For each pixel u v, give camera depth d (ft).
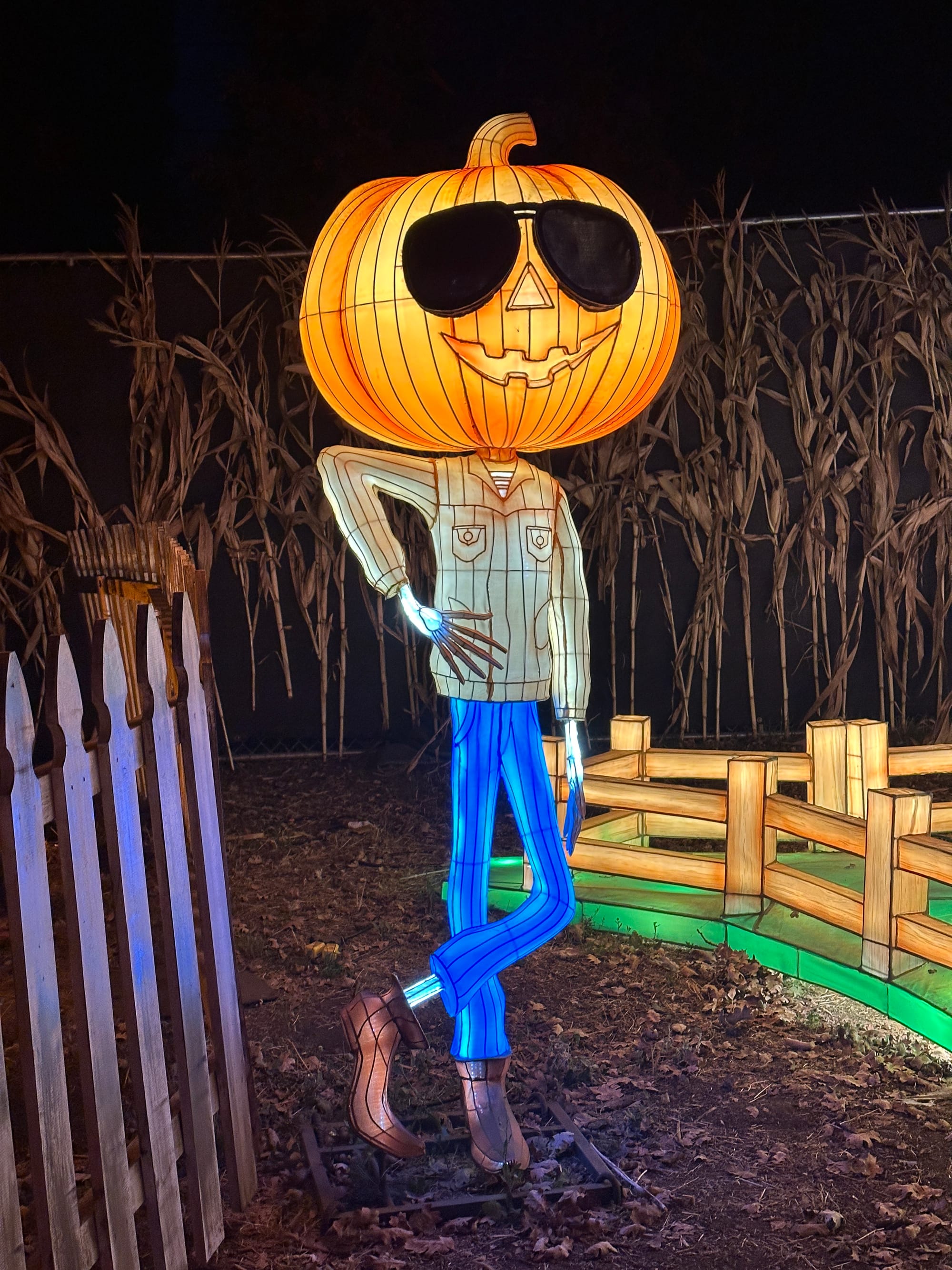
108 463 24.58
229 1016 9.94
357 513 10.34
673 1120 11.41
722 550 25.38
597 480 25.14
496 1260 9.32
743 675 26.22
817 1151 10.81
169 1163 8.88
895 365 25.18
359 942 16.56
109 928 17.43
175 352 23.91
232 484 24.89
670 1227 9.71
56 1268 7.64
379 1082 10.22
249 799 23.73
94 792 8.18
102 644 8.20
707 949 15.35
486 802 10.60
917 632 25.68
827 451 25.02
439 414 10.21
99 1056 8.10
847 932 14.21
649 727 17.63
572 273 9.57
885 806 12.87
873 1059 12.48
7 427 24.18
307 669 25.98
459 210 9.48
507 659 10.40
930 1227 9.56
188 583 14.61
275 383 25.07
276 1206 10.01
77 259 23.75
